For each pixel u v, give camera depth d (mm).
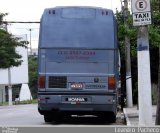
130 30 18797
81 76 19281
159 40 17453
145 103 12984
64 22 19500
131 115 23359
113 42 19297
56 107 19328
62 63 19359
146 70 13016
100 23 19422
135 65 38312
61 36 19422
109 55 19281
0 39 54500
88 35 19391
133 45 33562
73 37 19391
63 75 19281
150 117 12984
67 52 19375
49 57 19375
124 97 33000
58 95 19266
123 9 34750
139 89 13070
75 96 19266
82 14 19531
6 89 78938
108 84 19172
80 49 19328
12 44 55469
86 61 19312
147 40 13047
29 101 65375
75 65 19344
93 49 19297
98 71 19266
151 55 34969
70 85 19281
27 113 30031
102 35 19375
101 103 19156
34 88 108438
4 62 54281
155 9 17562
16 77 78688
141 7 12898
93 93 19219
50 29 19453
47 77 19312
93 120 22750
